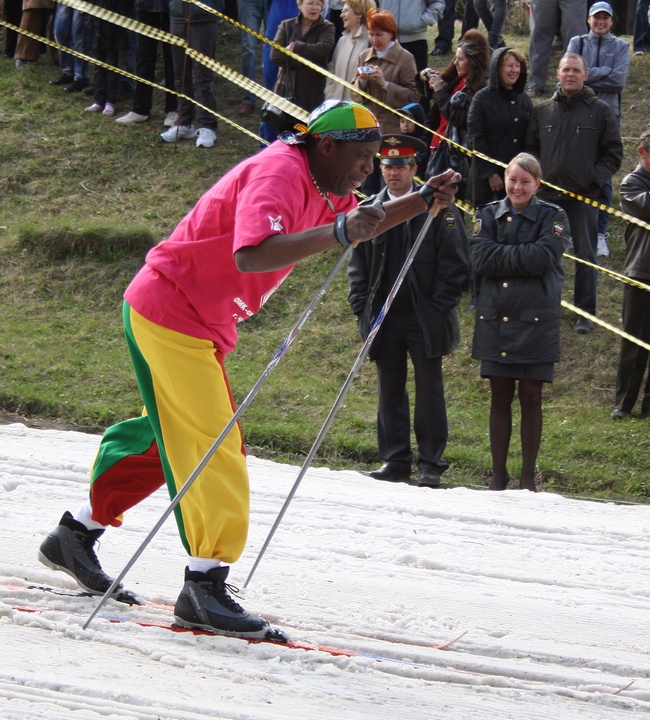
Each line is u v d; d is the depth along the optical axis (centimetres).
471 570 848
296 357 1681
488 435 1434
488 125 1565
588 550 930
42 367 1623
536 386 1183
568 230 1179
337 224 540
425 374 1229
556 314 1172
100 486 658
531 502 1096
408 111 1494
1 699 493
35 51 2569
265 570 798
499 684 602
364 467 1357
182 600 624
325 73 1324
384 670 604
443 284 1200
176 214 2039
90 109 2361
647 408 1473
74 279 1898
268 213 553
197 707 501
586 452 1378
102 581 677
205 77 2173
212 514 601
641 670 638
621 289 1791
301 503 1030
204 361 606
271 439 1415
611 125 1541
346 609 719
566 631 706
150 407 611
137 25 1462
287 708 516
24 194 2144
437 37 2544
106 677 538
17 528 855
